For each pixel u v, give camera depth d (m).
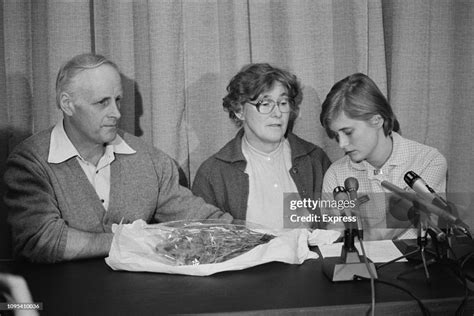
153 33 1.98
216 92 2.05
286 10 2.05
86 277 1.38
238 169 2.00
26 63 1.98
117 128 1.89
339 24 2.09
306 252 1.47
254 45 2.06
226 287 1.28
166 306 1.18
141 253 1.45
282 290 1.26
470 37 2.18
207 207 1.89
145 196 1.83
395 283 1.29
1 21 1.95
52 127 1.78
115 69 1.77
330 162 2.08
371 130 1.97
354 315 1.17
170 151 2.03
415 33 2.15
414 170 1.99
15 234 1.66
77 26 1.95
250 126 1.99
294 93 2.00
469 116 2.22
